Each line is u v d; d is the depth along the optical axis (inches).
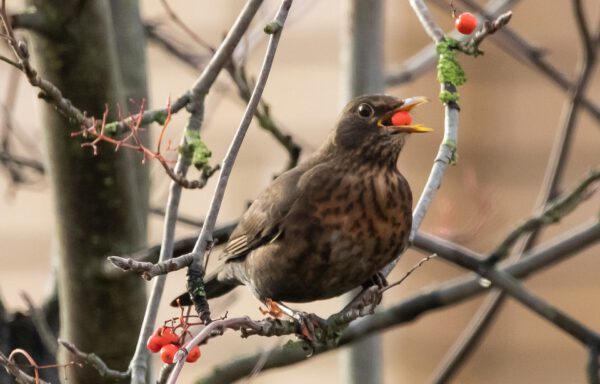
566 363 693.3
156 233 650.8
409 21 689.0
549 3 695.7
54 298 448.1
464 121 704.4
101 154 376.5
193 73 660.1
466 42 356.2
